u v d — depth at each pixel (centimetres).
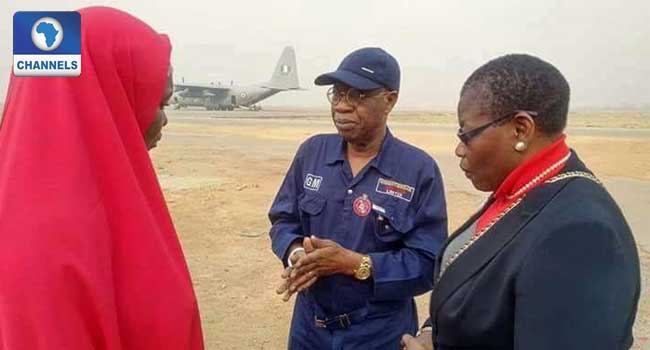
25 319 125
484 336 166
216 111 6781
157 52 156
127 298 141
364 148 285
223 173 1605
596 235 147
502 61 174
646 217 1067
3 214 129
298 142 2694
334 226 284
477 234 180
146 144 172
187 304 149
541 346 145
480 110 172
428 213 277
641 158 2081
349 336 275
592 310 142
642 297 607
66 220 129
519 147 170
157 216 153
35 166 132
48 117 135
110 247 139
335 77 269
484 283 165
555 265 148
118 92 146
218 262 752
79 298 129
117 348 136
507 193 176
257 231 923
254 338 516
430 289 277
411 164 283
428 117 6525
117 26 149
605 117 6725
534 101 166
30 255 126
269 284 664
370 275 264
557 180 165
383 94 276
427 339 221
